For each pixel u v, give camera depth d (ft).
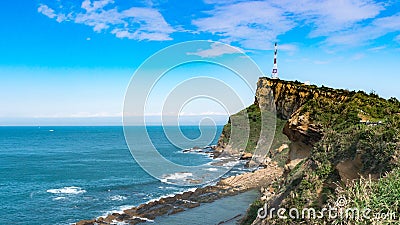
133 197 119.96
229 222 83.92
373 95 106.42
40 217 99.60
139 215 91.97
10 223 94.68
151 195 120.37
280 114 137.59
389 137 35.65
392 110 75.31
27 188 139.85
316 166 42.73
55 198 121.49
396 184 25.82
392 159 32.78
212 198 103.91
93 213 102.06
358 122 60.80
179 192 120.37
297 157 79.30
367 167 35.40
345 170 38.11
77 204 112.57
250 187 112.57
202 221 85.56
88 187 139.03
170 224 84.23
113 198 119.65
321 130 69.82
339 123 69.31
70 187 140.56
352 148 39.14
